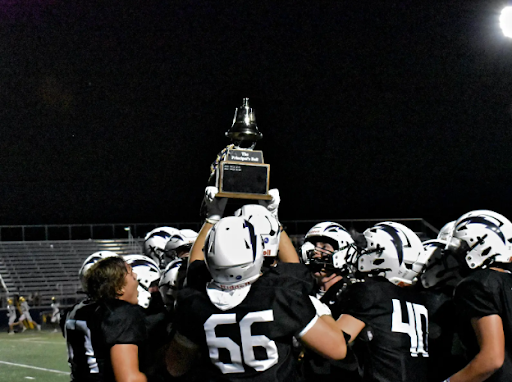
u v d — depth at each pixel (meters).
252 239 2.85
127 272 3.46
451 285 4.15
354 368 3.29
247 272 2.81
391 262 3.53
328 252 3.92
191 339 2.89
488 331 3.17
